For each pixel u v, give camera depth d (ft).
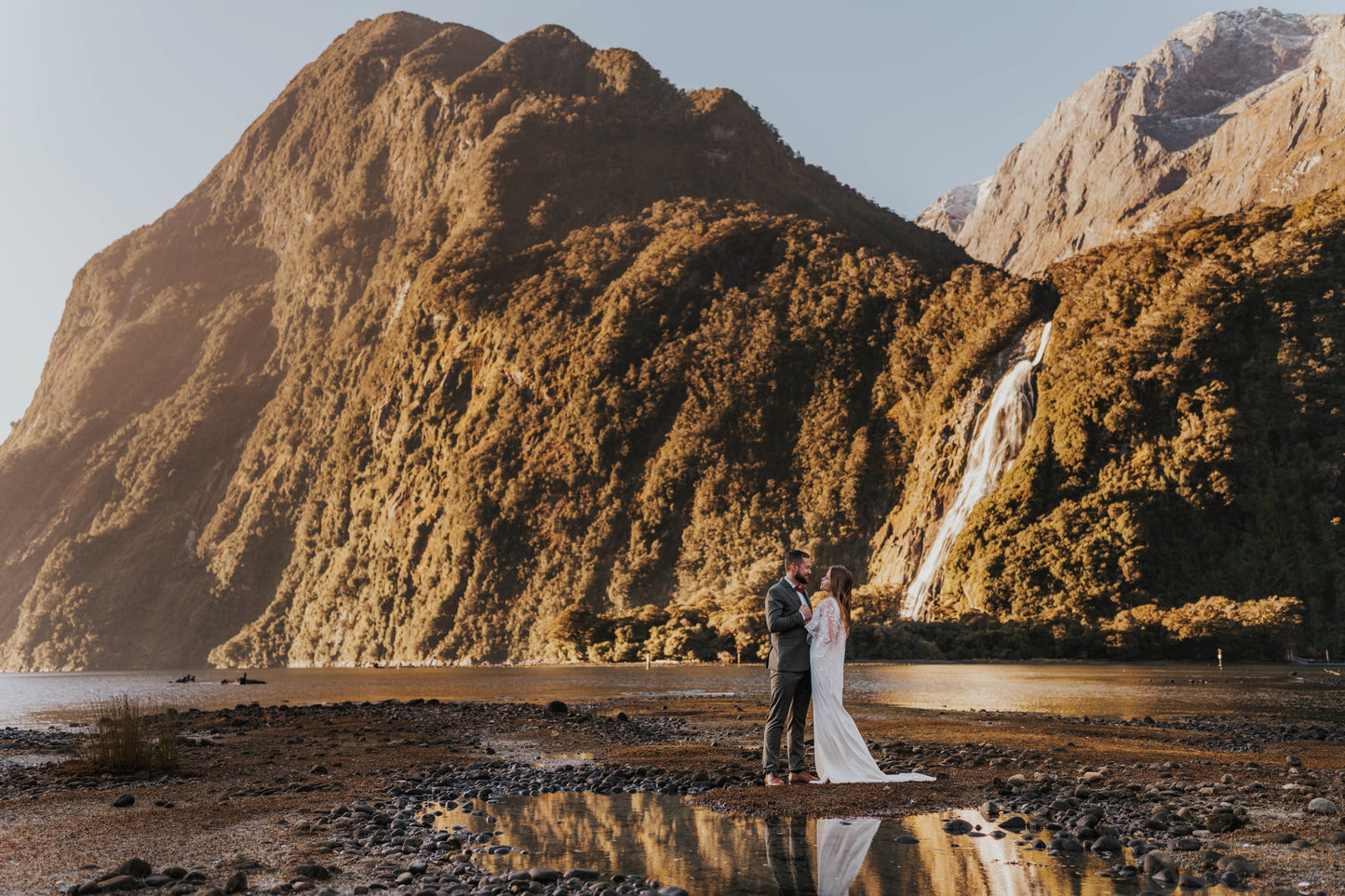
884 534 446.60
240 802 31.78
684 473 489.26
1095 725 62.39
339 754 47.21
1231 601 281.54
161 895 19.62
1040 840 23.94
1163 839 23.97
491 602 500.33
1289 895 18.39
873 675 175.42
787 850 23.07
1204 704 90.84
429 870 21.65
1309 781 33.78
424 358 614.75
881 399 484.33
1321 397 340.80
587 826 26.84
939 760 40.70
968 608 332.80
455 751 48.37
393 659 525.34
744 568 448.24
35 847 24.68
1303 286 360.48
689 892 19.02
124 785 36.81
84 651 634.02
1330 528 320.91
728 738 55.16
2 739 64.90
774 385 502.79
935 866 21.16
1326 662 258.16
